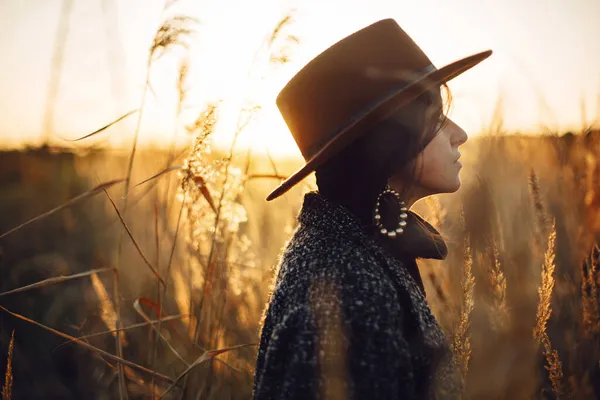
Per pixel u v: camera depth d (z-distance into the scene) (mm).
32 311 3096
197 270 2297
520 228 2238
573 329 2027
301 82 1442
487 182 2219
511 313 1968
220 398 2270
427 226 1488
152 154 2461
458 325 1725
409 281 1259
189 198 2059
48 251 3404
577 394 1790
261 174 2229
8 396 1726
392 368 1074
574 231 2191
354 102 1337
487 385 1725
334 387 1061
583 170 2211
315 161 1289
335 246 1229
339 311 1112
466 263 1784
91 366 2775
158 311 2145
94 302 2916
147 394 2254
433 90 1304
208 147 1937
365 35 1386
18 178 3654
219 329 2350
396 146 1263
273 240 2785
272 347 1146
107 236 3467
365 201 1289
